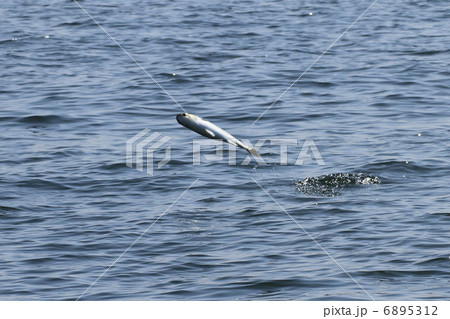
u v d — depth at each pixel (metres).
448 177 26.56
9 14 55.28
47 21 53.06
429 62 42.09
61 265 20.91
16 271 20.53
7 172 27.55
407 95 36.44
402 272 20.20
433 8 56.69
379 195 25.17
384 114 33.84
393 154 28.69
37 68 41.62
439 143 29.91
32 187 26.28
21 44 46.69
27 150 29.80
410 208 24.03
